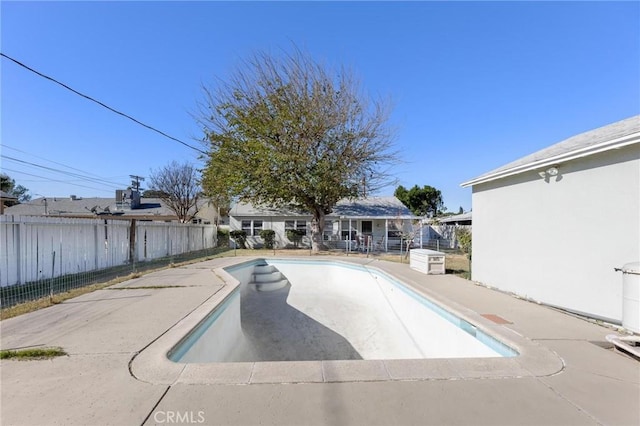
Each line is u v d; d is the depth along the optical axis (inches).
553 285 242.5
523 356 139.9
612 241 200.2
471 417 95.3
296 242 879.1
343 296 478.6
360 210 904.3
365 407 100.1
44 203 1230.3
